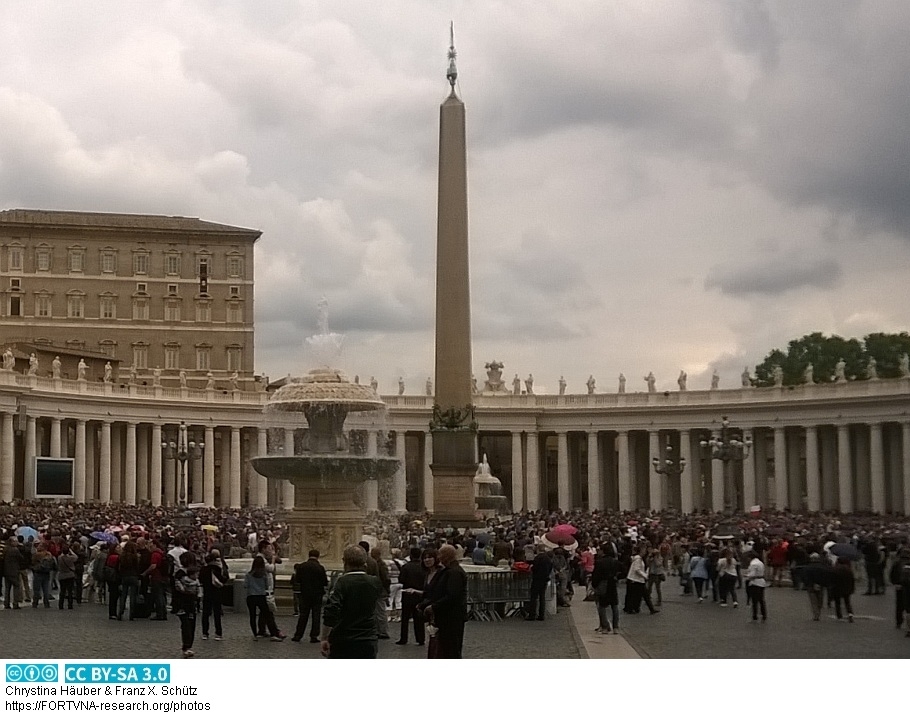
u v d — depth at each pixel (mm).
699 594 35125
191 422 94438
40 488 73938
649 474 102688
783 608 32688
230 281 136750
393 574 29141
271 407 30156
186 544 33875
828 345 118938
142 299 134000
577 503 111125
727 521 47438
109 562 27859
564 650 22766
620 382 100312
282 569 29469
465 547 38781
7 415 81062
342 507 29328
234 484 96188
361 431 32031
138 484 98562
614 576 26328
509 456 109375
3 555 30656
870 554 37531
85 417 87188
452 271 53219
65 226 131250
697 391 96125
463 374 53281
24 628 25859
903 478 86875
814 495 89188
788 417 91125
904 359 85500
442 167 53406
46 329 130750
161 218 139250
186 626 20750
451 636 16406
